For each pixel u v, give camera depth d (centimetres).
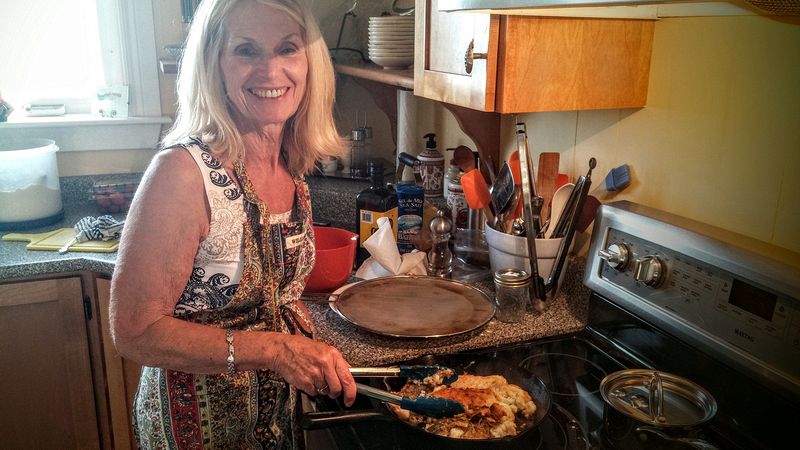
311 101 119
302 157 124
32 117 225
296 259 120
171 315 103
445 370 113
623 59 128
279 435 122
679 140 123
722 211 116
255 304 115
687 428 99
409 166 211
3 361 179
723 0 81
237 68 105
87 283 182
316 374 101
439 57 150
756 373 100
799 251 102
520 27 121
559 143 159
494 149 182
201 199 103
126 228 99
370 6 247
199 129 108
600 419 106
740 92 110
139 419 120
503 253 145
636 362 124
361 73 207
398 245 177
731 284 104
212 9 104
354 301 142
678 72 122
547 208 149
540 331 135
